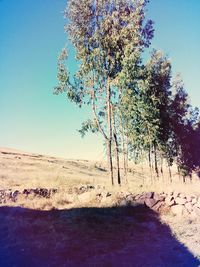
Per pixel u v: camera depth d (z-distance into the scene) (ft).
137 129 132.26
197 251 36.17
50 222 41.32
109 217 47.01
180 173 175.11
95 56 105.81
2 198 59.72
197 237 42.24
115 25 104.27
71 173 188.44
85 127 111.24
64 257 31.30
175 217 52.95
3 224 39.04
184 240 40.57
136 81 109.60
